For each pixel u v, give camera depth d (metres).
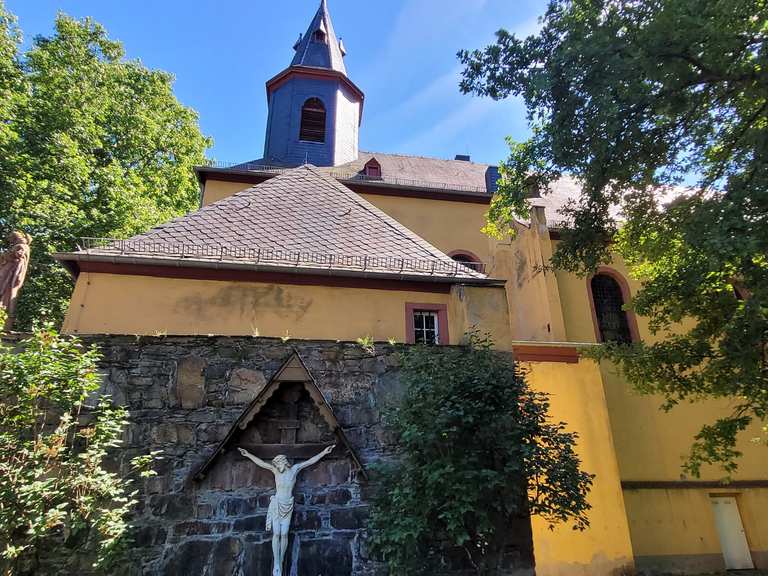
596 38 8.24
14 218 14.62
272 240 10.16
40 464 5.42
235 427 6.30
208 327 8.96
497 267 16.30
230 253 9.49
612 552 10.27
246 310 9.20
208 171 16.55
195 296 9.15
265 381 6.84
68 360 6.09
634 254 11.60
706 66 8.41
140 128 20.16
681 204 9.55
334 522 6.24
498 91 9.73
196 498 6.09
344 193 12.59
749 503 13.06
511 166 11.25
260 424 6.57
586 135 8.96
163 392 6.54
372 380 7.05
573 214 11.62
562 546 10.22
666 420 13.39
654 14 8.16
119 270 9.06
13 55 17.14
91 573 5.55
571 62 8.52
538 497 6.32
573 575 10.00
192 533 5.95
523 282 15.14
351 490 6.42
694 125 9.55
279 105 22.00
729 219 7.22
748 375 8.02
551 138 9.26
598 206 11.21
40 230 15.66
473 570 6.09
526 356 11.56
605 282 15.87
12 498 5.12
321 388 6.91
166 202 21.55
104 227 17.25
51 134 16.42
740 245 6.75
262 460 6.29
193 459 6.30
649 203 10.82
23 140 15.96
